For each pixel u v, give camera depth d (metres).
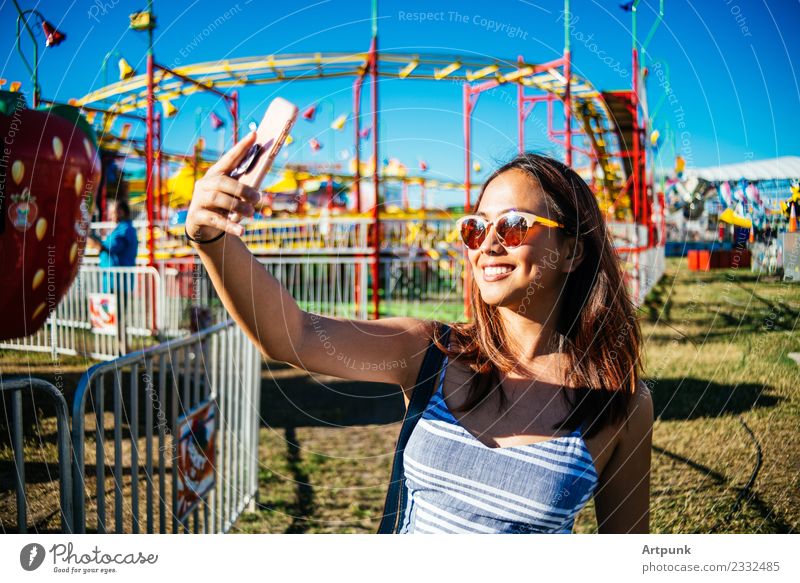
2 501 2.58
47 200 2.20
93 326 5.85
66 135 2.31
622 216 10.41
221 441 2.76
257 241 10.69
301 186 14.87
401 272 10.95
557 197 1.20
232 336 2.92
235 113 8.20
